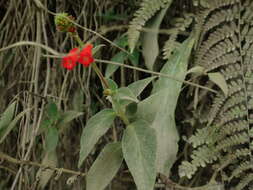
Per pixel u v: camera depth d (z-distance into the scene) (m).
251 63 0.99
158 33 1.08
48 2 1.15
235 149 1.01
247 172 1.01
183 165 0.98
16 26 1.17
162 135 0.98
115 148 0.95
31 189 1.06
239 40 1.00
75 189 1.11
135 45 1.07
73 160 1.13
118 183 1.11
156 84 1.03
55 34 1.14
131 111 0.95
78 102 1.12
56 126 1.03
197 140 0.99
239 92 0.99
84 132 0.92
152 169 0.88
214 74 0.98
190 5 1.08
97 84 1.13
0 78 1.19
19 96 1.11
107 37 1.13
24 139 1.07
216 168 1.00
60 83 1.13
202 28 1.04
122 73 1.11
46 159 1.06
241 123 0.98
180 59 1.02
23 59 1.16
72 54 0.86
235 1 1.02
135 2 1.10
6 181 1.18
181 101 1.09
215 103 0.99
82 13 1.12
